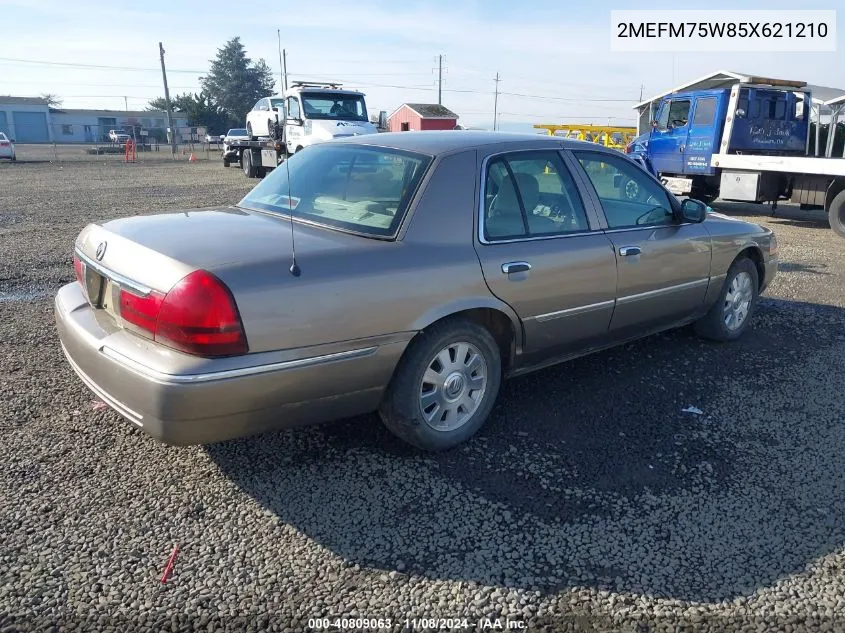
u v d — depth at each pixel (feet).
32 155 134.31
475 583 8.68
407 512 10.11
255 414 9.57
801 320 20.31
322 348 9.86
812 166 39.32
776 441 12.47
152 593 8.43
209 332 8.98
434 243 11.20
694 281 15.99
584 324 13.62
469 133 13.56
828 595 8.57
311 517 9.96
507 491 10.69
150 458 11.45
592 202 13.84
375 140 13.17
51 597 8.31
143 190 56.59
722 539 9.62
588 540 9.55
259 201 13.16
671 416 13.41
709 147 46.85
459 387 11.78
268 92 277.64
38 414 12.89
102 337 10.11
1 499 10.21
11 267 25.26
